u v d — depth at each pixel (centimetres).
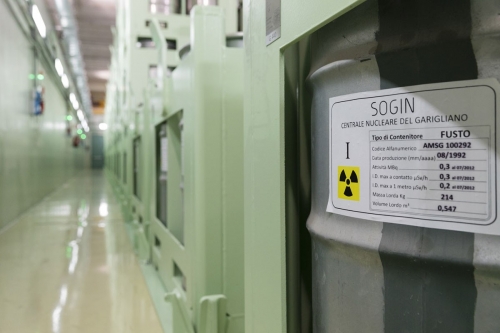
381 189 53
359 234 55
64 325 181
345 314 59
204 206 137
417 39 49
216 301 131
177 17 358
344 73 57
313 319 69
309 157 83
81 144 1908
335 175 60
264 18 72
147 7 369
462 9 46
